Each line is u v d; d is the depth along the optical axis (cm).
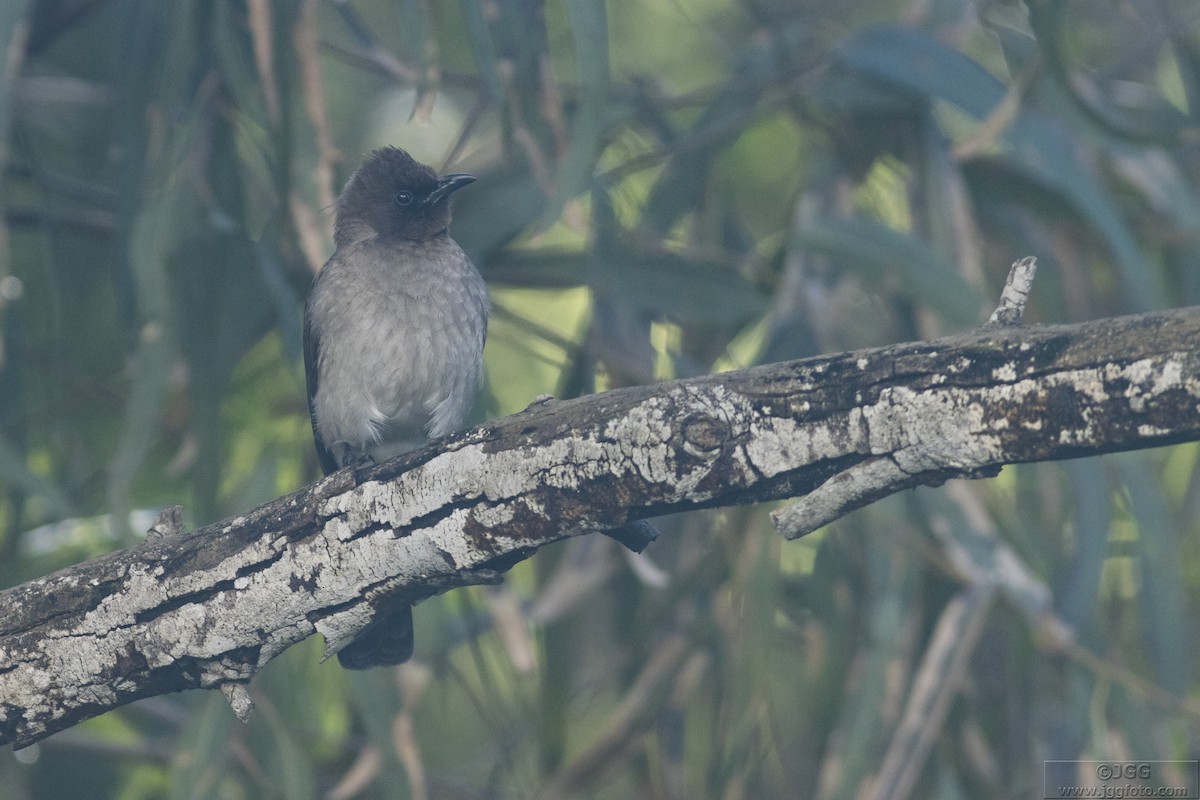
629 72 1373
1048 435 461
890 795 971
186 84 1052
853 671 1100
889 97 1174
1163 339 441
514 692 1175
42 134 1279
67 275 1245
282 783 1018
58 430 1158
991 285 1246
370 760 1034
